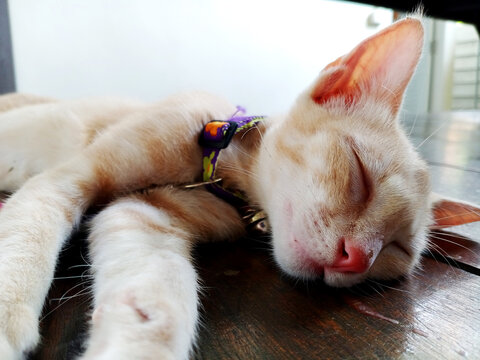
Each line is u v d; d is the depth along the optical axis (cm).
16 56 45
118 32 50
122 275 12
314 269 15
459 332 11
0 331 10
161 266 12
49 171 17
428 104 95
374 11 67
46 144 23
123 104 25
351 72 17
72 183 16
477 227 21
